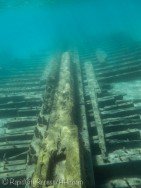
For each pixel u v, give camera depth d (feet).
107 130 16.22
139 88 23.58
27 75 32.01
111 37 52.26
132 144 14.25
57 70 26.96
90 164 11.63
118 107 19.17
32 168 12.73
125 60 32.89
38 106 22.08
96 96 20.51
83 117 16.47
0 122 20.26
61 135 11.91
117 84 25.52
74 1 99.66
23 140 16.75
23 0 82.07
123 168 12.37
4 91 26.17
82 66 32.09
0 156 15.33
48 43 58.08
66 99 16.76
